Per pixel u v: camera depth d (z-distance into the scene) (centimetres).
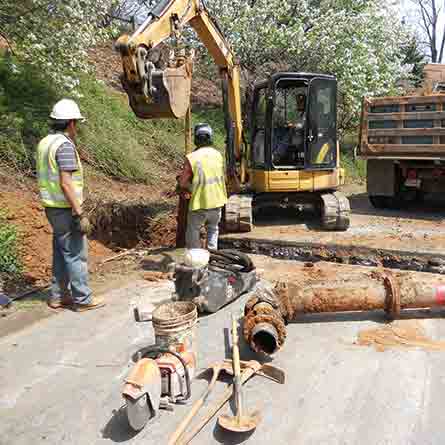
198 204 559
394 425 300
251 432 296
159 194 873
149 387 291
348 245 606
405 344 403
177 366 319
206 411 317
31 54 781
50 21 783
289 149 749
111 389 348
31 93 841
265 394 336
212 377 352
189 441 288
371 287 440
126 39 454
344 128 1554
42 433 303
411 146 791
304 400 328
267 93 694
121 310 483
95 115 946
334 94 717
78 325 451
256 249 657
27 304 496
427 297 434
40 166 453
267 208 869
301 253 629
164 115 501
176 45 533
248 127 777
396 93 1577
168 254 663
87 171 830
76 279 475
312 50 1368
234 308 485
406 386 341
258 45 1380
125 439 294
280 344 370
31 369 376
